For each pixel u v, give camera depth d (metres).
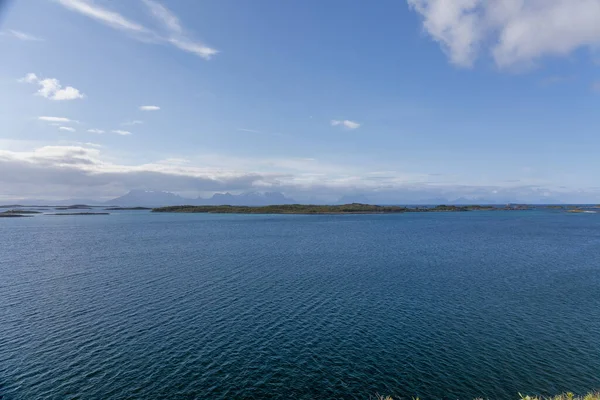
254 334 31.36
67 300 41.38
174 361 26.31
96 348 28.41
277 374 24.55
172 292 45.00
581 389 22.56
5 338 30.25
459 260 69.94
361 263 66.50
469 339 30.41
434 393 22.31
